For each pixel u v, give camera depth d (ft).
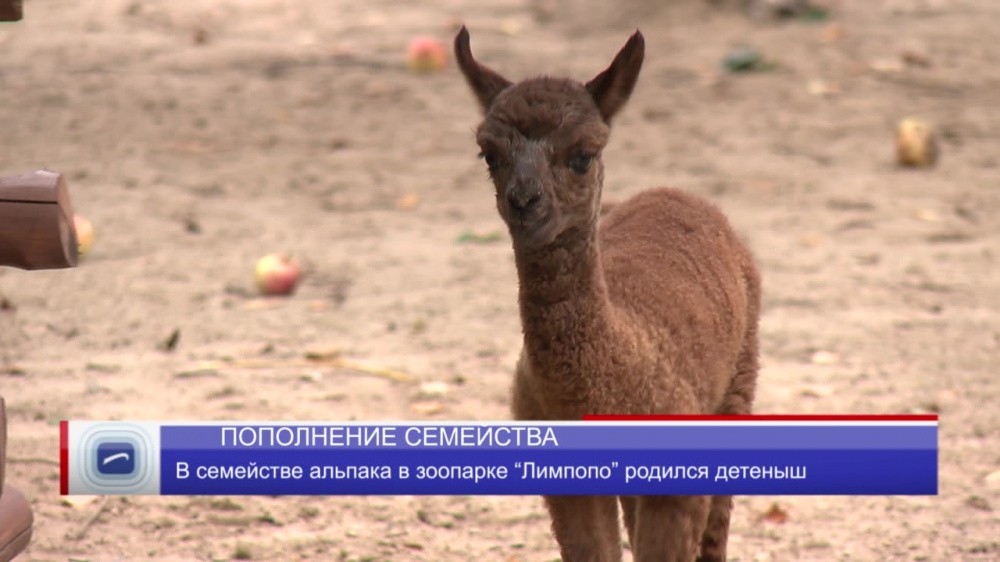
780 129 135.13
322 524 60.18
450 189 118.01
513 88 47.03
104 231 103.40
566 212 45.52
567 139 45.44
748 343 55.93
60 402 71.61
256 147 127.95
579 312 45.96
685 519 47.85
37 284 92.53
